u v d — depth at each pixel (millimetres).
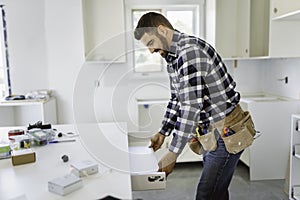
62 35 3244
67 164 1244
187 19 3303
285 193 2465
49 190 976
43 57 3279
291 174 2299
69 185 958
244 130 1516
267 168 2713
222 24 3254
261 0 3025
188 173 2965
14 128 2111
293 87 2777
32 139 1583
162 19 1346
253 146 2666
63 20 3225
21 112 3205
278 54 2551
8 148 1378
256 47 3088
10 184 1044
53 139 1697
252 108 2611
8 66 3287
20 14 3205
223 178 1585
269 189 2545
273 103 2623
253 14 3037
